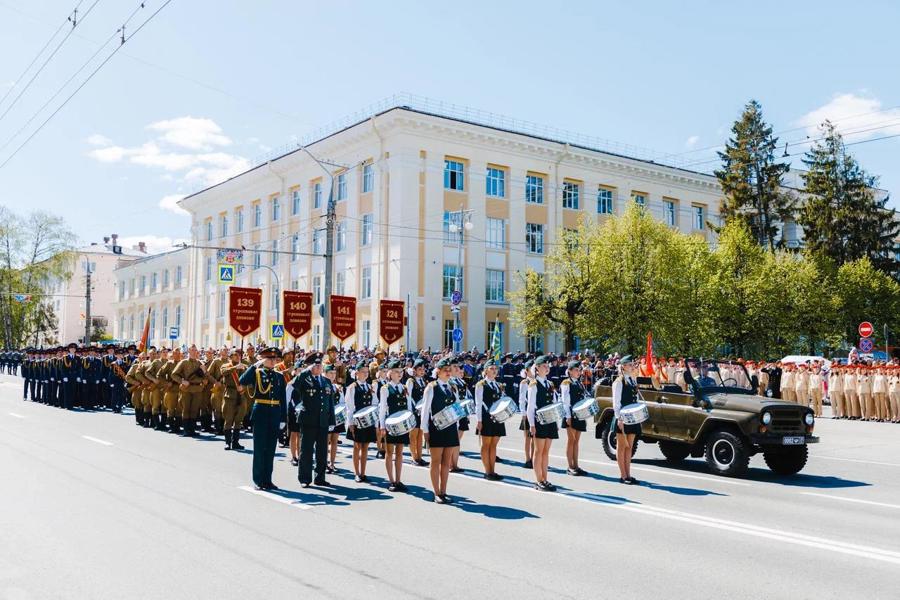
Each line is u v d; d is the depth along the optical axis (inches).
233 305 1084.5
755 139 1998.0
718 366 545.6
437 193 1611.7
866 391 989.2
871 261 1980.8
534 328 1470.2
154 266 2780.5
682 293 1466.5
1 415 890.7
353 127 1663.4
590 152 1851.6
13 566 265.1
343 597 233.8
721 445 498.0
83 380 1009.5
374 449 644.1
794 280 1702.8
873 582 254.5
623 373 468.4
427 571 263.3
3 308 2760.8
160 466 505.7
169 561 273.0
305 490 431.8
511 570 264.8
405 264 1553.9
